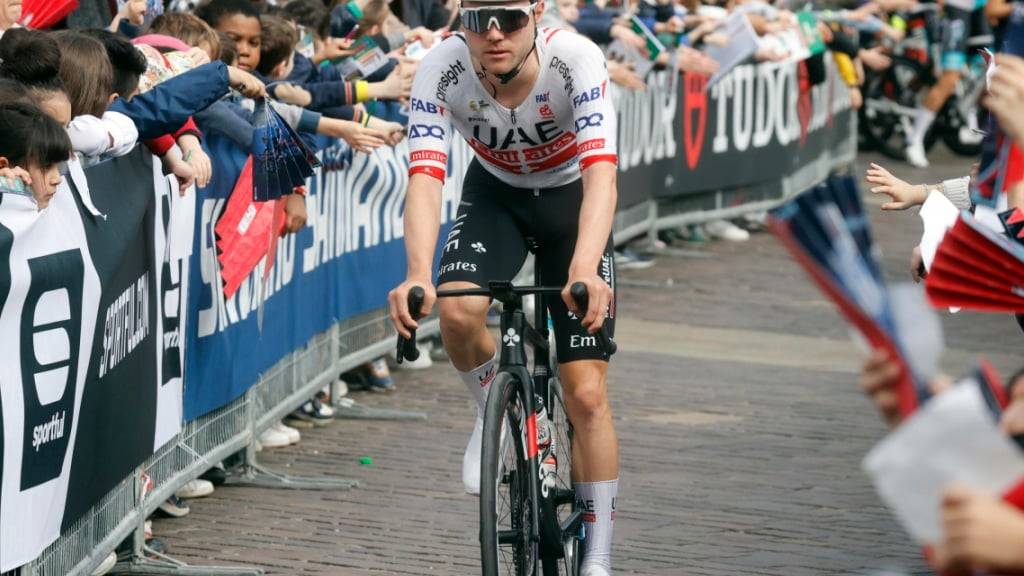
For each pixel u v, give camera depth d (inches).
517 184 273.3
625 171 713.0
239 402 382.9
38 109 235.6
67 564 265.7
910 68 1095.6
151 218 310.3
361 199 486.6
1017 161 234.2
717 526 346.3
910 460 107.6
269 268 395.9
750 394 495.2
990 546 102.7
